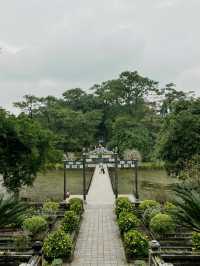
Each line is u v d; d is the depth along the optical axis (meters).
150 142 69.44
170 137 30.53
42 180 51.06
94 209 28.44
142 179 50.97
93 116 80.25
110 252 17.05
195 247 15.73
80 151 76.69
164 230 18.72
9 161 26.55
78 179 52.50
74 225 19.38
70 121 74.94
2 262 14.09
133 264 15.24
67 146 74.88
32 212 22.75
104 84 98.12
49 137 29.08
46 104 78.88
